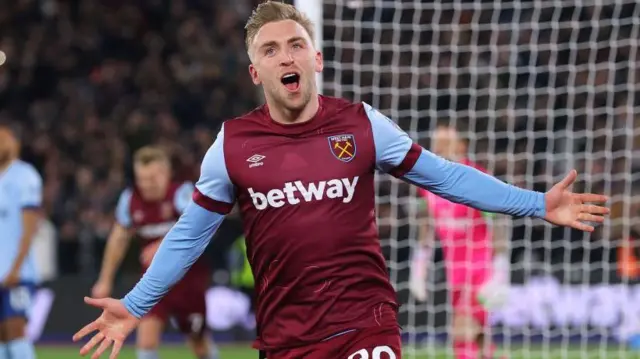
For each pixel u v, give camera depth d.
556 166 16.73
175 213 12.11
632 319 14.38
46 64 26.64
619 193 15.91
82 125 24.62
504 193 5.74
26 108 25.94
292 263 5.63
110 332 5.81
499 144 16.36
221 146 5.70
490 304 12.05
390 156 5.68
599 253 15.16
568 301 14.73
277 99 5.61
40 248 19.53
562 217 5.76
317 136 5.66
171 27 27.12
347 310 5.64
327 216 5.60
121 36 27.11
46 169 23.45
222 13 27.06
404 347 13.92
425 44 17.34
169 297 11.84
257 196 5.63
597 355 14.63
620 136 16.80
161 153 12.02
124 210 12.14
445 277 14.04
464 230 12.15
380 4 12.12
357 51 11.78
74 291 17.77
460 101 17.20
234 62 25.75
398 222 14.63
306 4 9.65
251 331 17.30
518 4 14.00
